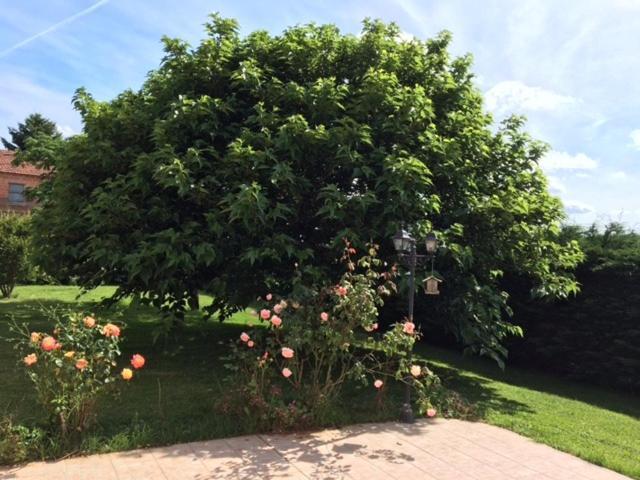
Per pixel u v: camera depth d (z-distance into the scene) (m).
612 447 5.27
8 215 15.70
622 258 8.77
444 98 8.02
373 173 6.42
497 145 8.16
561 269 8.90
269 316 5.24
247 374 5.30
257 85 7.01
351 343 5.68
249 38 7.84
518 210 7.08
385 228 6.41
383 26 8.08
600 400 8.13
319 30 8.04
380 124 6.92
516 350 10.48
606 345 8.97
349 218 6.50
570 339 9.48
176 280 6.79
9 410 4.88
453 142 6.88
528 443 5.12
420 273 6.38
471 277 7.45
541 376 9.73
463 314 7.29
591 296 9.17
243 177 6.48
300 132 6.38
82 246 7.49
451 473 4.21
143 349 8.66
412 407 5.95
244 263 6.79
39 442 4.10
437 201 6.69
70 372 4.27
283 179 6.14
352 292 5.23
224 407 5.04
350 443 4.76
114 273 7.61
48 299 14.58
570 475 4.33
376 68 7.57
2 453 3.88
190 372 7.12
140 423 4.76
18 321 10.61
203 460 4.16
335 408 5.41
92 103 8.70
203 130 6.80
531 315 10.08
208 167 6.70
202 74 7.40
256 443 4.60
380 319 10.80
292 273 6.90
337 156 6.26
